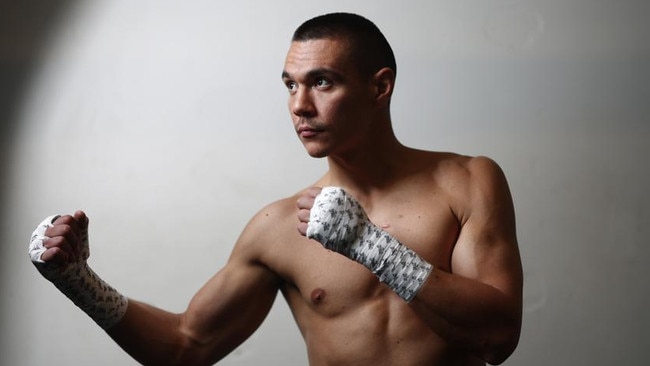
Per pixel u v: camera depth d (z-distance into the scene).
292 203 2.15
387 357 1.94
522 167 3.46
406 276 1.79
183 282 3.65
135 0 3.79
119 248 3.70
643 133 3.44
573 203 3.44
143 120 3.73
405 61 3.54
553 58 3.49
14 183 3.79
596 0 3.50
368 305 1.96
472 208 1.95
